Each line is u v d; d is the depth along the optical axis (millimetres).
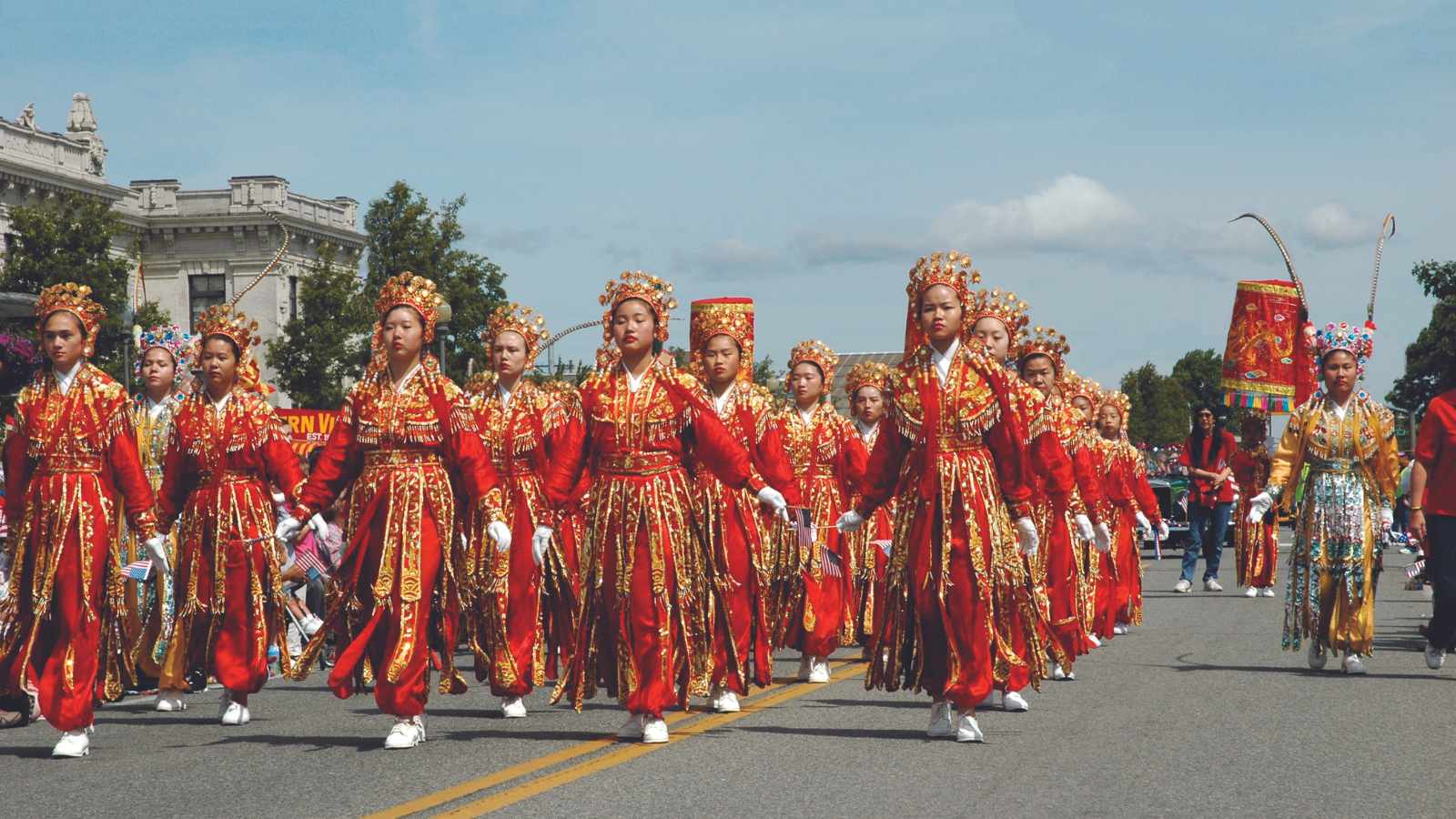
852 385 12727
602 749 7973
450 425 8375
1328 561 10891
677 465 8320
